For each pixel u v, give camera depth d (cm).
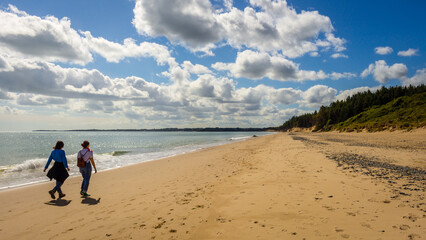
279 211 498
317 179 777
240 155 1847
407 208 470
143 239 411
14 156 2505
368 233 366
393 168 942
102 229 470
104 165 1591
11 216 569
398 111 6256
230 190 723
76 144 4822
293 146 2278
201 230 433
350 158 1252
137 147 3597
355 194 586
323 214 462
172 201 645
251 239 377
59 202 684
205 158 1745
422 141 2503
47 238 436
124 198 708
